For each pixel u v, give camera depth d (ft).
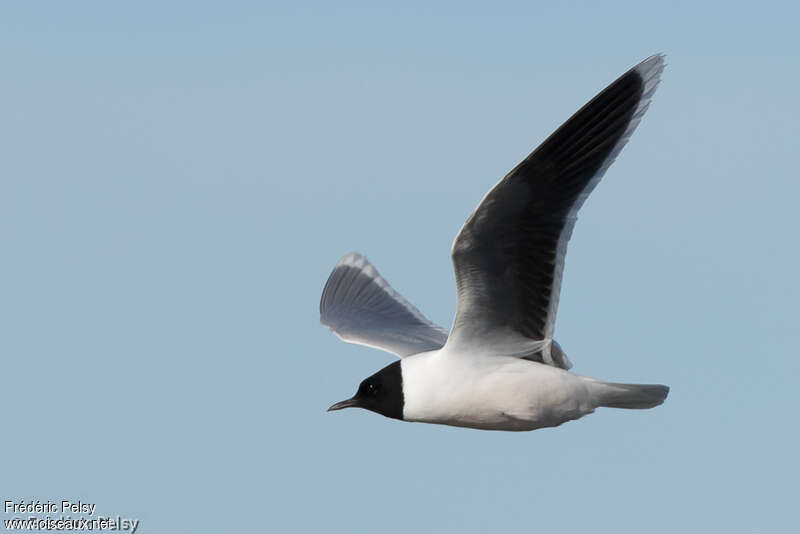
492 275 38.50
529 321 39.42
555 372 39.91
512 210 37.01
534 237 37.83
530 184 36.63
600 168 37.22
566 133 36.22
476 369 40.06
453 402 40.14
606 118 36.70
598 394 40.27
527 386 39.63
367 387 41.47
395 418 41.19
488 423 40.65
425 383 40.45
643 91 37.06
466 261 38.14
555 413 40.01
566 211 37.52
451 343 40.27
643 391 40.22
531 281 38.60
